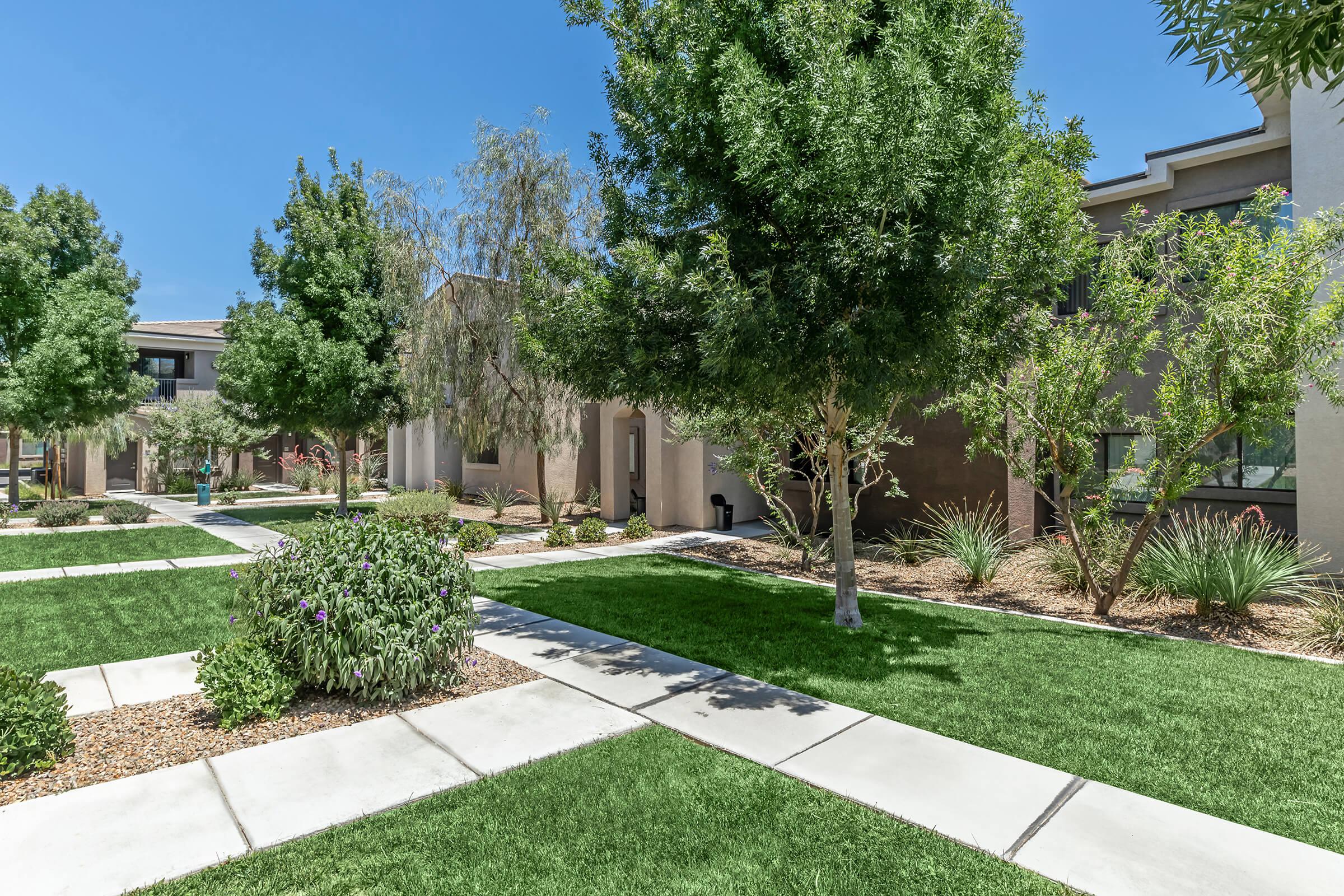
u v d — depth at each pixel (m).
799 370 6.27
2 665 4.96
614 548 13.95
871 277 5.67
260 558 5.82
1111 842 3.48
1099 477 10.17
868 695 5.62
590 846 3.46
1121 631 7.68
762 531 16.27
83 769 4.25
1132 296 7.87
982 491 12.74
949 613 8.56
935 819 3.71
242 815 3.71
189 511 20.81
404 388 17.16
